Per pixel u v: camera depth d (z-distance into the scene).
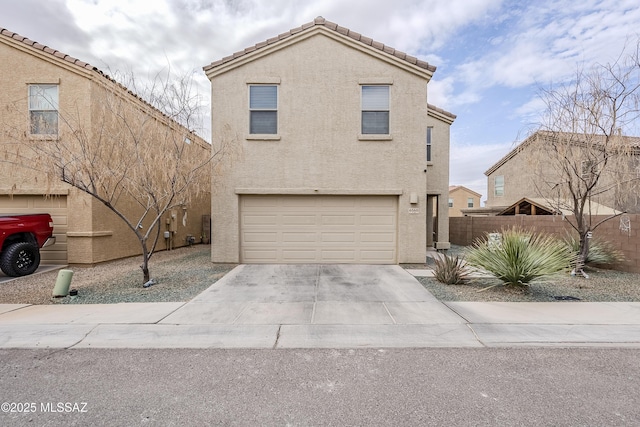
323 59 9.83
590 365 3.68
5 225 7.87
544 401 3.00
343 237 9.94
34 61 9.22
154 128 7.19
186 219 15.84
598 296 6.32
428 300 6.11
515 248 6.57
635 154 7.38
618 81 7.16
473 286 7.15
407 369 3.61
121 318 5.08
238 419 2.75
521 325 4.80
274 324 4.89
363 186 9.83
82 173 6.64
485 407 2.91
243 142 9.82
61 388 3.23
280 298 6.24
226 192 9.79
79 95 9.11
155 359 3.86
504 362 3.76
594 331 4.59
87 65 9.07
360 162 9.83
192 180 7.62
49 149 6.68
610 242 8.77
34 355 3.94
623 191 7.95
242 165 9.83
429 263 10.16
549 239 7.70
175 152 7.34
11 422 2.70
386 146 9.83
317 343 4.29
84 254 9.43
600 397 3.06
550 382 3.33
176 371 3.57
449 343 4.28
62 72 9.17
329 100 9.84
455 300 6.12
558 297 6.27
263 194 9.83
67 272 6.32
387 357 3.90
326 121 9.83
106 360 3.83
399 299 6.18
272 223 9.94
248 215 9.94
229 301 6.04
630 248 8.35
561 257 6.86
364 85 9.91
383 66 9.84
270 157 9.83
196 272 8.70
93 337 4.44
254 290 6.84
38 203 9.53
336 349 4.12
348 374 3.50
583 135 7.41
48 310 5.48
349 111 9.84
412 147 9.83
